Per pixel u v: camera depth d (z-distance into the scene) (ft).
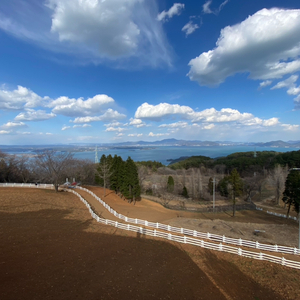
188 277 52.49
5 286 38.11
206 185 245.65
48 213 92.32
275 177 187.93
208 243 70.85
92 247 62.28
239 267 59.26
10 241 57.67
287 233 92.63
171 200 184.44
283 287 50.98
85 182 239.09
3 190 136.77
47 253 54.19
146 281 48.16
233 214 138.10
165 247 69.00
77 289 40.91
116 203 144.46
